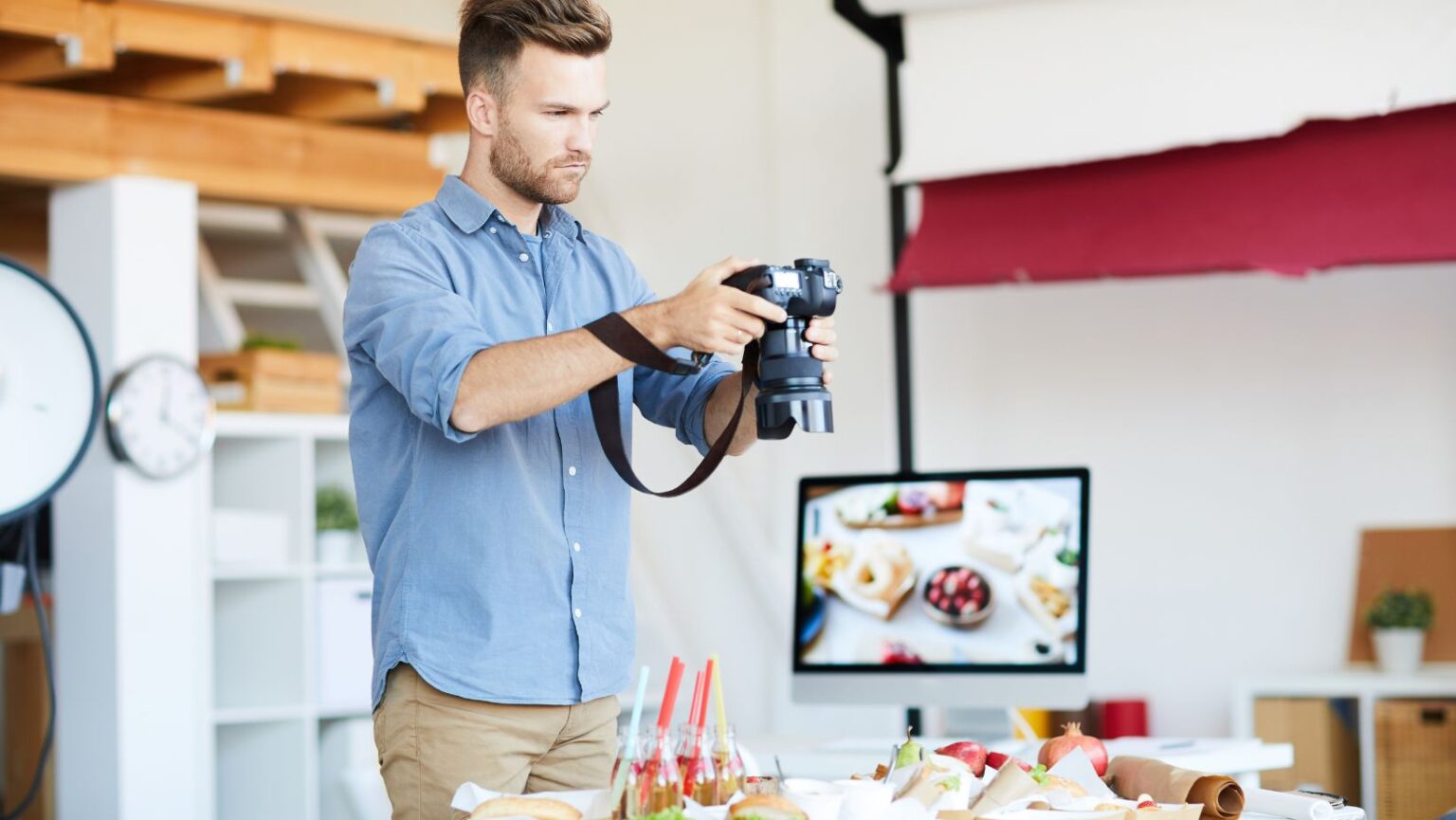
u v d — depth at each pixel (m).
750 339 1.77
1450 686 4.00
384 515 1.97
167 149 4.22
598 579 1.99
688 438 2.14
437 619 1.90
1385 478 4.52
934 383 4.98
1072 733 2.02
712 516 5.12
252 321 5.61
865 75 4.98
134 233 4.15
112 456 4.08
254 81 4.07
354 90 4.50
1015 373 4.90
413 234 1.98
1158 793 1.85
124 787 4.07
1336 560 4.55
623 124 5.36
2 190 4.55
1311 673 4.36
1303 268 3.60
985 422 4.93
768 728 4.97
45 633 3.65
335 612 4.47
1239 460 4.67
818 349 1.84
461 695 1.88
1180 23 3.86
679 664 1.67
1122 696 4.76
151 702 4.12
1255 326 4.66
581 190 5.39
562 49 1.95
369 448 1.98
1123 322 4.80
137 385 4.09
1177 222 3.82
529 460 1.96
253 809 4.48
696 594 5.14
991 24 4.06
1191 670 4.70
